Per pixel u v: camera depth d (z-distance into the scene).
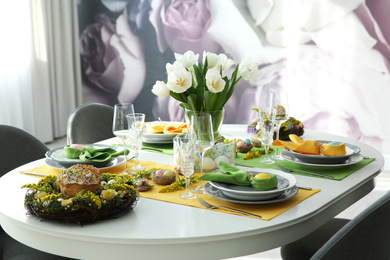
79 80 5.26
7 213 1.33
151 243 1.16
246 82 4.62
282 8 4.39
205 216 1.30
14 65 4.45
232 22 4.57
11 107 4.51
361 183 1.62
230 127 2.63
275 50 4.48
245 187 1.42
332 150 1.75
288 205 1.37
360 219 1.13
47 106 4.86
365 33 4.15
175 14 4.79
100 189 1.35
